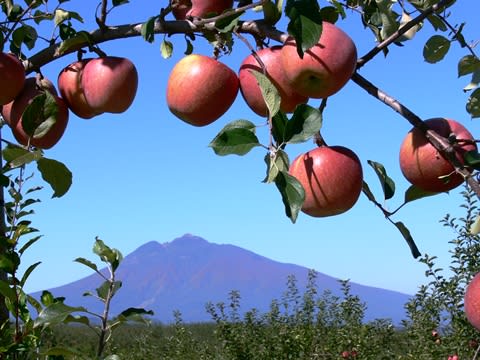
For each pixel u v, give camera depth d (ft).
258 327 17.34
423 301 13.43
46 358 4.07
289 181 2.99
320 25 3.12
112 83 3.98
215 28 3.55
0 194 4.02
